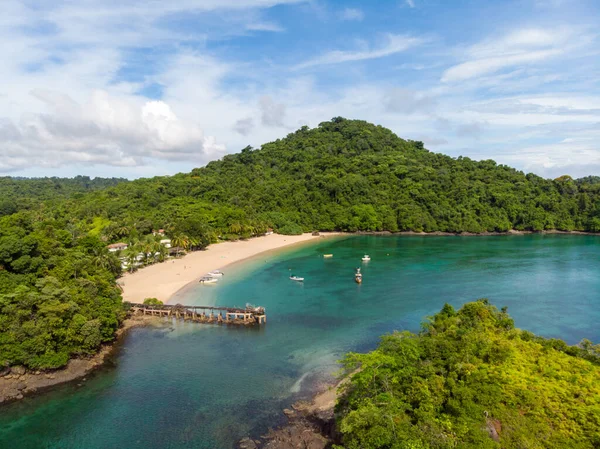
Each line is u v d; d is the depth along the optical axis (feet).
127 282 329.31
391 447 105.50
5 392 164.04
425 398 123.03
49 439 140.46
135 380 180.14
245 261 430.61
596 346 162.61
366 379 130.41
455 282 346.13
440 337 162.09
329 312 267.59
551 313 265.95
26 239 217.56
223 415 153.89
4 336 171.42
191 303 285.02
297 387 173.37
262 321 248.93
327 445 134.72
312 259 447.01
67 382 177.68
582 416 115.34
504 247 537.65
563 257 463.42
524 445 106.01
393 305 282.15
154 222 518.78
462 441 106.73
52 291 194.80
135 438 140.77
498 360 148.15
